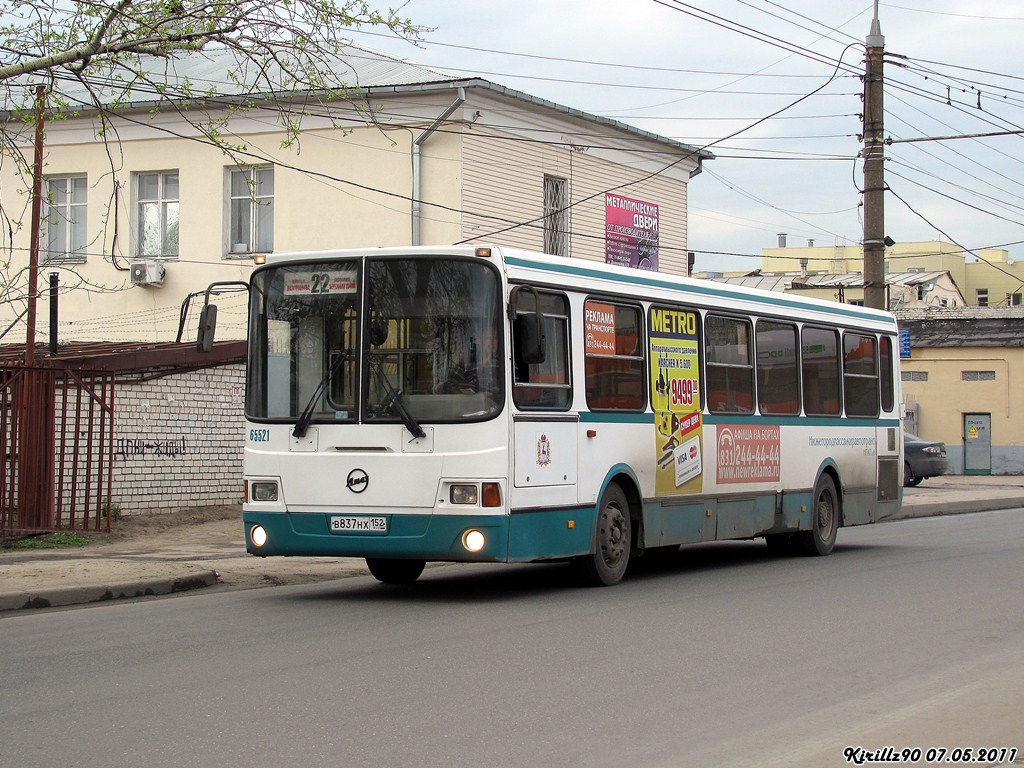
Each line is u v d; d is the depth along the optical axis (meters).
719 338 14.77
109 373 17.03
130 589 12.32
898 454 18.81
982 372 45.56
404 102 26.17
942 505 26.81
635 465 13.22
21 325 29.50
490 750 6.32
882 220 25.42
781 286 67.00
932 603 11.65
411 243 26.08
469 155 26.03
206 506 20.06
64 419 16.41
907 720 7.02
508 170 27.06
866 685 7.93
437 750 6.32
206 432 20.11
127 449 18.92
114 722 6.90
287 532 11.73
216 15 13.34
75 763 6.08
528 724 6.87
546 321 12.05
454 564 15.79
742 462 15.03
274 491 11.82
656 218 31.81
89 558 14.80
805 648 9.21
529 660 8.71
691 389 14.20
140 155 28.58
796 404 16.25
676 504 13.86
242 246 27.91
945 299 69.94
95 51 13.20
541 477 11.72
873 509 18.06
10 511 16.14
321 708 7.23
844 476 17.30
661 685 7.89
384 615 10.90
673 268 32.56
